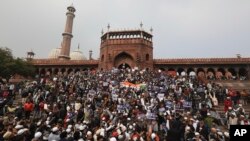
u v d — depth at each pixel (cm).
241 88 3428
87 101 1858
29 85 2561
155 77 3222
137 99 1995
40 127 1095
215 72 4631
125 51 4619
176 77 3344
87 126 1288
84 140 1077
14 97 2244
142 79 2983
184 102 1891
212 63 4606
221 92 2398
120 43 4700
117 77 3128
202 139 1129
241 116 1528
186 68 4753
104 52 4800
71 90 2278
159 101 1850
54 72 5388
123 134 1185
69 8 6306
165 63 4762
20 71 4431
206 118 1500
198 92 2275
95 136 1084
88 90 2381
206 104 1978
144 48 4656
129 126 1330
